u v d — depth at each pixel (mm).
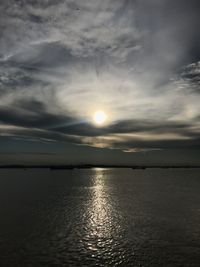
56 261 31000
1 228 45875
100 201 81812
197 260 31016
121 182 177125
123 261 30984
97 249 35156
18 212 61219
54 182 175875
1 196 94750
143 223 50094
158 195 98938
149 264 29938
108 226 47844
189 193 106375
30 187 135250
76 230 44781
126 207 69625
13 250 34562
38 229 45281
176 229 45250
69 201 81562
